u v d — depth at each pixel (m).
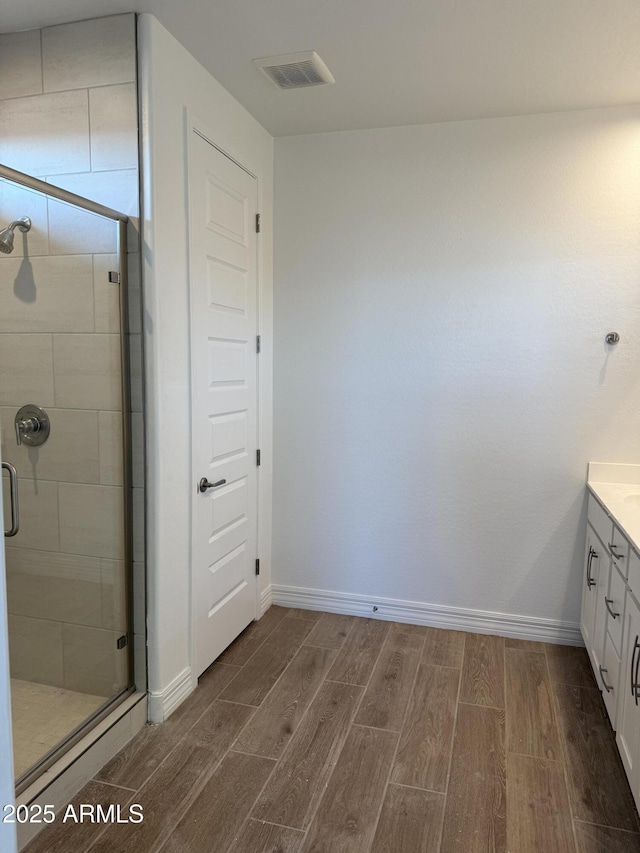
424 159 3.06
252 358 3.10
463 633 3.21
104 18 2.12
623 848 1.79
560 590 3.09
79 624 2.29
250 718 2.40
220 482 2.68
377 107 2.85
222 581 2.85
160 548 2.29
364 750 2.21
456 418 3.14
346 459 3.32
